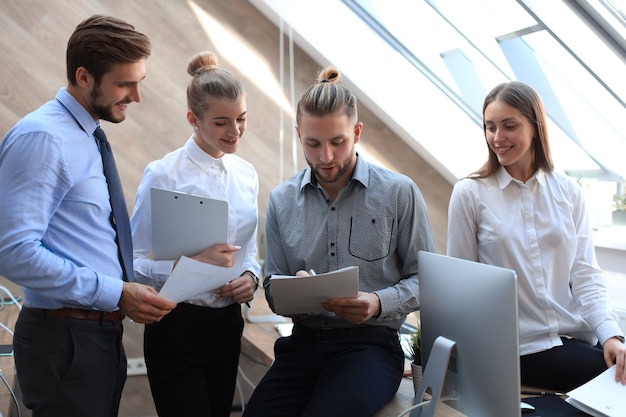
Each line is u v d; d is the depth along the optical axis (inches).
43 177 68.7
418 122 157.6
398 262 85.4
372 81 154.8
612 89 128.6
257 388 81.0
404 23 153.5
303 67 154.8
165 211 80.9
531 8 123.9
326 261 83.4
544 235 90.6
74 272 69.6
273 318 120.7
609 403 72.7
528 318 90.4
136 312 73.5
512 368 58.2
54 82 137.0
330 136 77.0
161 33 143.6
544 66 140.9
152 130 143.4
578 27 122.0
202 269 74.0
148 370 95.6
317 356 80.4
